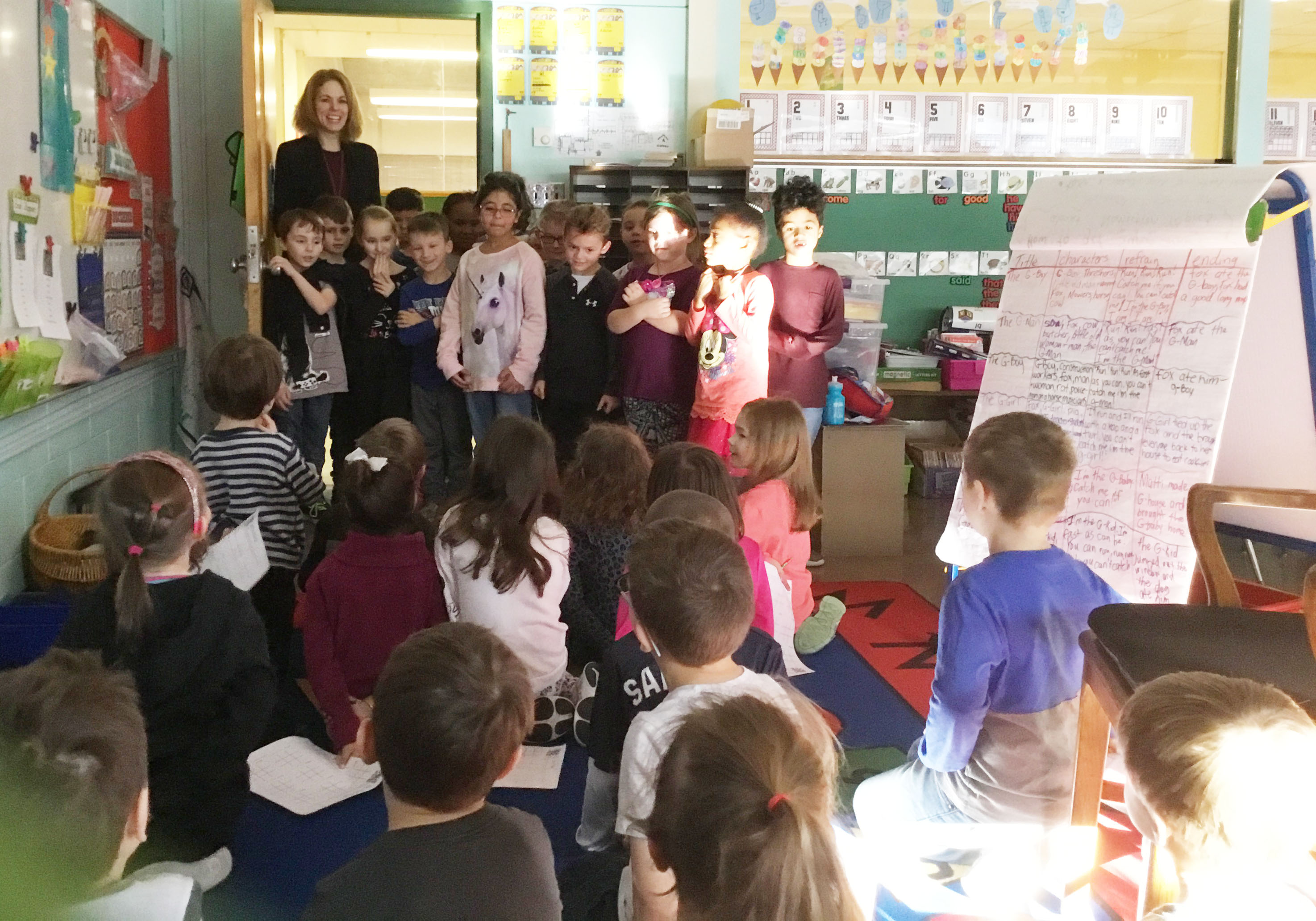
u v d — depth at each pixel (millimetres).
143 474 1939
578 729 2596
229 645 1985
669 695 1594
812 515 3076
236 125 4840
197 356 4844
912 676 3193
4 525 2730
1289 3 5523
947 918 1924
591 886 1992
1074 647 1835
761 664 1989
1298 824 1066
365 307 4215
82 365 3225
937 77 5371
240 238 4914
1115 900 1985
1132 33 5449
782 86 5270
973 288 5574
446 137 7711
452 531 2557
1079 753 1774
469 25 5312
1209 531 1903
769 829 908
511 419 2600
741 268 3578
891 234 5480
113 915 1129
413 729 1307
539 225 4449
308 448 4223
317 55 6996
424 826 1339
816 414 4105
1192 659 1526
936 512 5176
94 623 1960
